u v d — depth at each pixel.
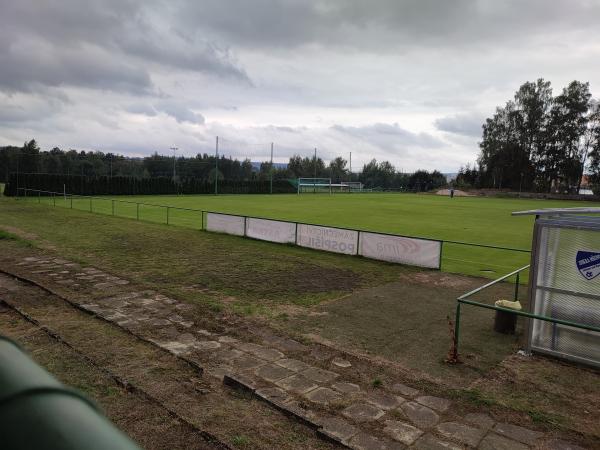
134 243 20.20
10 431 1.21
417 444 5.54
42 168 97.25
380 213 39.03
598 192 90.69
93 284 12.51
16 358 1.59
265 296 12.12
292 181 92.19
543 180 98.31
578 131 93.62
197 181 75.88
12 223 25.97
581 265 8.20
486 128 104.94
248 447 5.33
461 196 87.81
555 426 6.07
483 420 6.17
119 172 108.00
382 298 12.36
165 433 5.54
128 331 8.97
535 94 97.62
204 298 11.59
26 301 10.73
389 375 7.48
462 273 16.17
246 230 23.00
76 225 25.81
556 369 8.00
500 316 9.71
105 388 6.61
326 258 18.12
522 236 25.62
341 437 5.59
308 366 7.70
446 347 8.88
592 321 8.11
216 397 6.51
